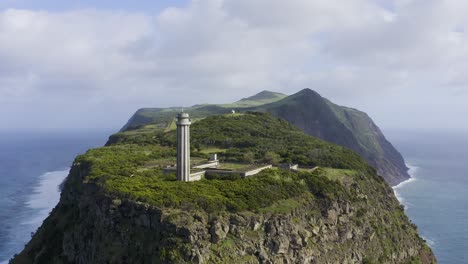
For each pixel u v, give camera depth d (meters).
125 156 138.25
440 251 159.62
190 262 75.38
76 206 125.94
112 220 88.88
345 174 124.62
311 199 103.19
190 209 83.19
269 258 84.94
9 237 175.50
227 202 87.50
